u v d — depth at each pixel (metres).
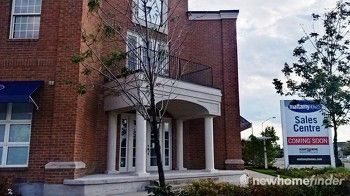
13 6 13.27
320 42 13.28
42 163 11.62
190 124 18.23
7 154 11.92
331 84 12.19
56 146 11.62
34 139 11.83
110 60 9.25
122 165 15.30
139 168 12.66
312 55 13.30
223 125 17.84
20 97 11.16
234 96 18.16
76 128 11.85
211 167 15.63
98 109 14.27
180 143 17.31
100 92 14.32
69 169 11.31
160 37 10.50
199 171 15.82
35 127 11.93
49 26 12.88
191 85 15.25
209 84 17.83
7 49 12.65
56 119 11.84
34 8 13.28
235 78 18.39
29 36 13.07
